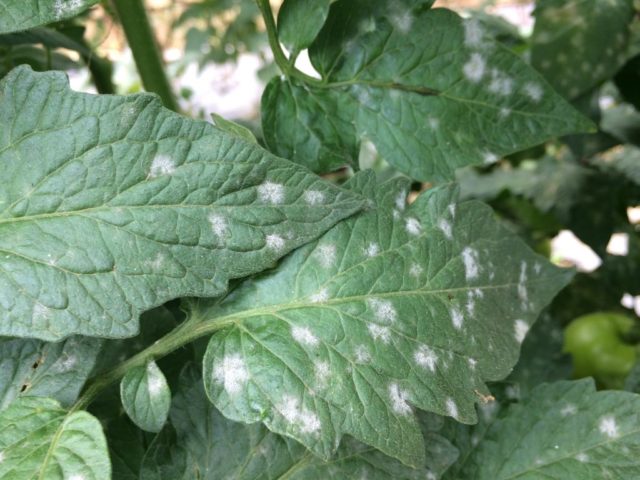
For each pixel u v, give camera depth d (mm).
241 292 132
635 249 286
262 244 123
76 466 104
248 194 122
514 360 143
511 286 149
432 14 151
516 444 154
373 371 127
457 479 151
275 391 121
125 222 117
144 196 117
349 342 128
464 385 134
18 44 175
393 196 141
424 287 137
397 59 152
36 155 115
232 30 400
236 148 121
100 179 116
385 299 134
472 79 153
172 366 147
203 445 134
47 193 115
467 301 141
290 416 119
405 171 152
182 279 119
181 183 119
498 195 276
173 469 130
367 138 154
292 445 138
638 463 143
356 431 121
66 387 123
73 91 116
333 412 121
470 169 304
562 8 195
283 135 150
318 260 133
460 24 152
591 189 261
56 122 115
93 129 116
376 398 124
